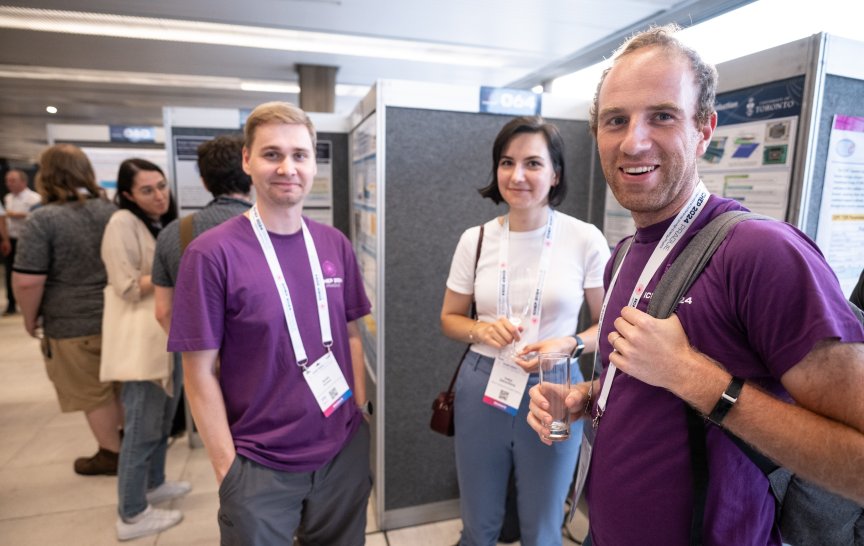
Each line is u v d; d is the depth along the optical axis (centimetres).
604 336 86
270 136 107
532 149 121
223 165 156
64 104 564
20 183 519
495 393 124
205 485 219
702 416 65
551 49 310
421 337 182
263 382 107
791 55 109
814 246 62
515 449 125
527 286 127
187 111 242
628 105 69
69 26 285
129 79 441
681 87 67
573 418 94
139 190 183
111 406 223
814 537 74
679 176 69
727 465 64
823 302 54
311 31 288
